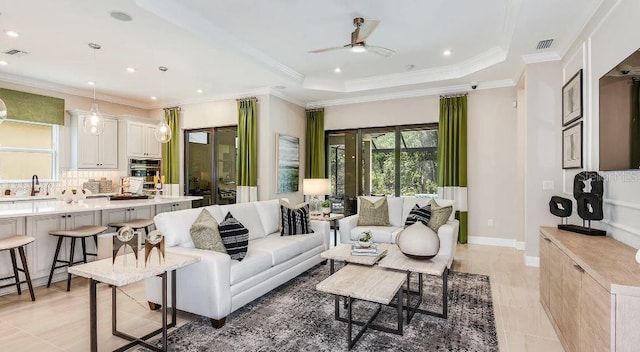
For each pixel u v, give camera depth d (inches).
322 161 283.9
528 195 176.1
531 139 174.6
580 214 122.0
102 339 100.7
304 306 124.7
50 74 213.0
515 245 222.4
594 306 74.3
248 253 129.5
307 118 291.9
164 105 298.7
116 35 151.1
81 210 149.5
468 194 236.5
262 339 100.3
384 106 263.1
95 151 258.7
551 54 168.2
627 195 101.7
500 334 104.6
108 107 277.3
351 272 112.1
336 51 188.7
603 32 117.9
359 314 118.3
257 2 135.8
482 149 232.4
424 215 170.2
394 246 144.9
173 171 291.1
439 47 181.9
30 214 134.4
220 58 181.0
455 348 95.9
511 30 146.3
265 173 250.1
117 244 90.9
